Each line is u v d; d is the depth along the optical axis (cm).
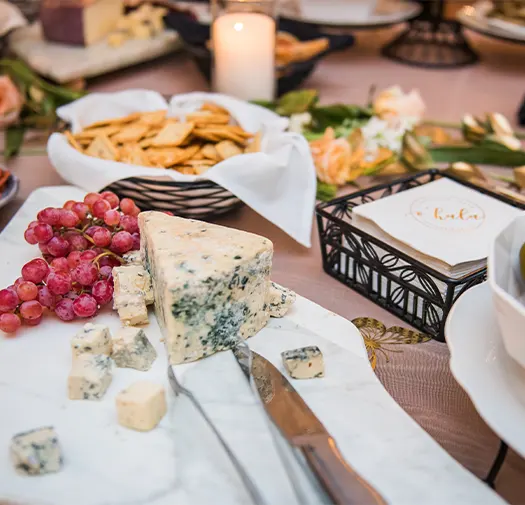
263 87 126
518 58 169
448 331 54
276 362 60
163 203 84
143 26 157
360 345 62
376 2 152
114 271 68
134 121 99
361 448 50
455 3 214
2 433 52
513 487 51
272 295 65
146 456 50
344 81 150
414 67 161
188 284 56
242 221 92
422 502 46
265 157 82
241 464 47
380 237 73
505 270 56
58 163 87
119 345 59
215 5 125
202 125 96
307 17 152
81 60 140
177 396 56
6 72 127
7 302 63
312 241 88
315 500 44
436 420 58
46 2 146
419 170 99
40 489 47
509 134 110
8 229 82
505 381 51
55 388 57
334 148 96
